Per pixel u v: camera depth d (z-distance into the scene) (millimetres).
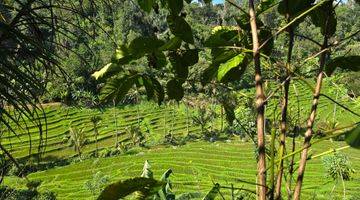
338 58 1979
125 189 1346
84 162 48469
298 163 1742
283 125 1701
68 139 56125
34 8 1878
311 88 1691
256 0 2074
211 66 1966
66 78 1979
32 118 1872
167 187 2596
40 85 1858
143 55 1802
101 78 1820
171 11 2008
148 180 1347
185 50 1967
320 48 1776
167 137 60406
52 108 59625
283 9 1901
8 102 1762
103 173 46781
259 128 1582
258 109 1599
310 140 1643
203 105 58000
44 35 2133
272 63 1808
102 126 62969
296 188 1644
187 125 60219
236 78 2051
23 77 1785
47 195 29781
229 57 1855
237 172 45562
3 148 1792
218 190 1563
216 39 1848
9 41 1848
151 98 2049
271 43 2016
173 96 2076
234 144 52562
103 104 1993
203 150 51031
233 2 1908
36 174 46312
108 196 1338
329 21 1882
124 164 48062
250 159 48406
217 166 47312
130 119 65562
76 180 46000
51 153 54219
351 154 43906
